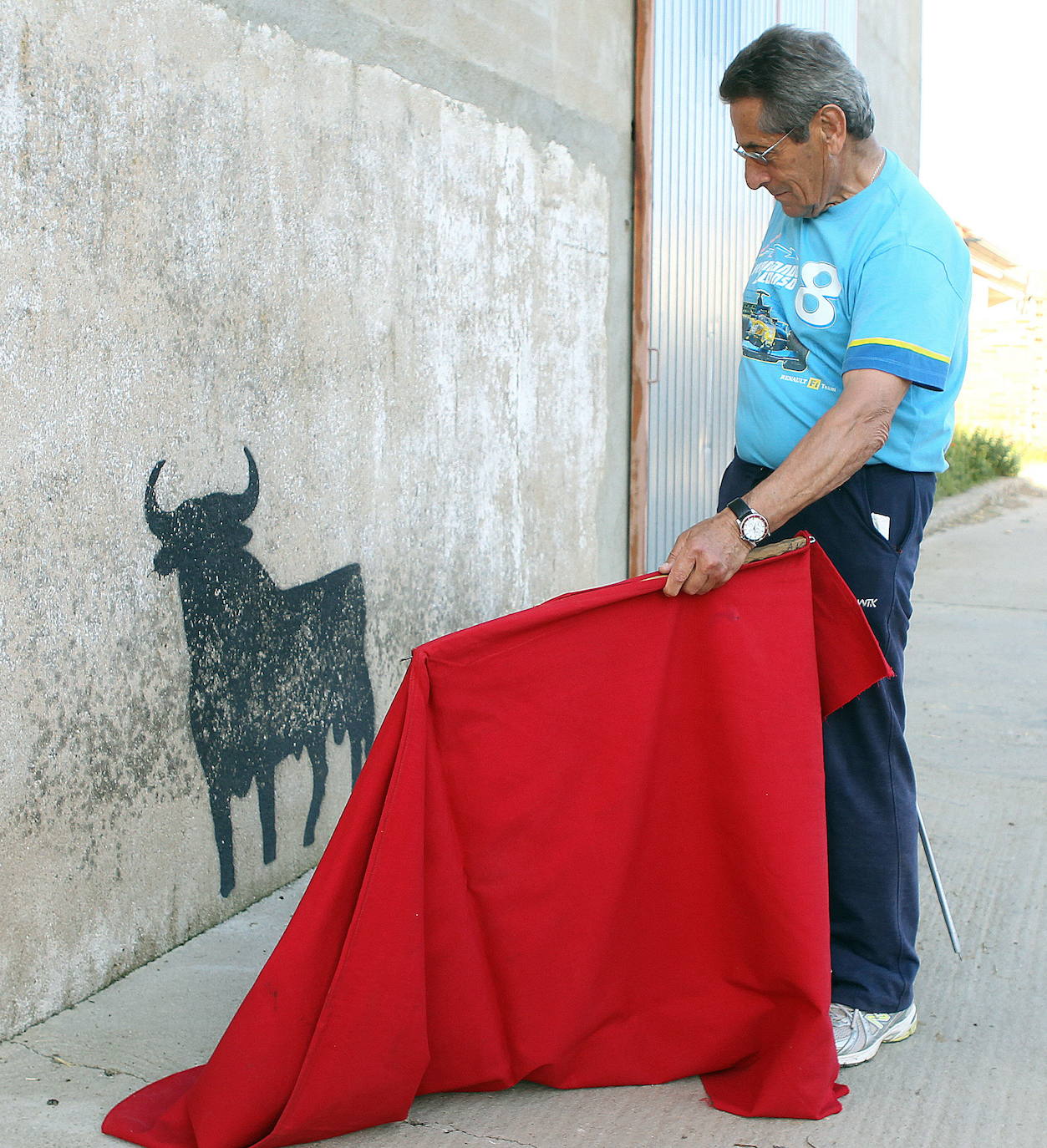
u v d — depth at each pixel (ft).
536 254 14.07
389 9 10.93
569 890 7.19
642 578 7.28
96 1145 6.79
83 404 7.97
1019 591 26.43
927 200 7.79
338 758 11.00
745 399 8.52
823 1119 7.27
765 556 7.48
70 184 7.75
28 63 7.38
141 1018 8.18
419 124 11.53
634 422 17.07
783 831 7.29
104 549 8.23
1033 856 11.71
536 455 14.38
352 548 10.95
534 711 7.00
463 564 12.87
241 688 9.67
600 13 15.21
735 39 20.02
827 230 7.89
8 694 7.59
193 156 8.77
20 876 7.81
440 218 12.01
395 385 11.44
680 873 7.59
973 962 9.55
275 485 9.89
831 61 7.48
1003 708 17.08
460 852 6.90
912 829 8.18
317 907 6.48
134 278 8.31
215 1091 6.54
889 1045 8.27
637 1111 7.29
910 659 20.06
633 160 16.55
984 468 46.50
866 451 7.40
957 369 8.11
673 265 18.37
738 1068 7.68
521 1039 7.21
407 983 6.48
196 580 9.11
